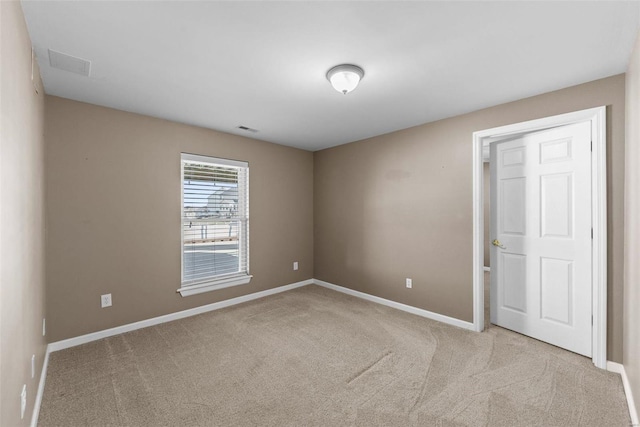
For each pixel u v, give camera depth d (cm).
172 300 319
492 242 298
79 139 259
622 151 207
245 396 187
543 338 258
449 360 230
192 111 287
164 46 175
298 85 229
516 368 217
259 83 226
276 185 420
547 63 195
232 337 274
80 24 154
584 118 224
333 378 207
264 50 180
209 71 206
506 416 168
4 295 111
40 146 209
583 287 230
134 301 292
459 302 298
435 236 317
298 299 390
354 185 406
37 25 154
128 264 288
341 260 426
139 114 295
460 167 296
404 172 346
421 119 312
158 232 308
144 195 298
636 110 173
